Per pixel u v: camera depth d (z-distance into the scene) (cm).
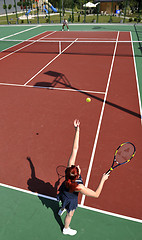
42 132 629
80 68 1153
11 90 911
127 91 873
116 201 416
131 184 451
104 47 1571
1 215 397
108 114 711
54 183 461
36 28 2519
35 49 1592
